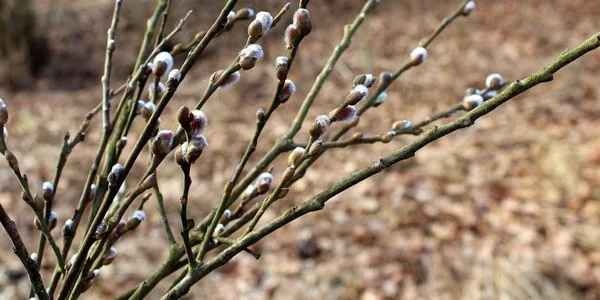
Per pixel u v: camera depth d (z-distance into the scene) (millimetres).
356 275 3543
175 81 782
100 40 7715
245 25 7812
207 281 3492
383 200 4168
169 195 4293
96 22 8055
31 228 3818
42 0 8719
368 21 8367
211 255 3492
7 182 4391
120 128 982
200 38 949
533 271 3404
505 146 4812
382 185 4340
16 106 6055
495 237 3750
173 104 6000
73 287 930
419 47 1088
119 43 7652
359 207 4113
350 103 830
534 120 5270
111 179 826
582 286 3344
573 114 5344
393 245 3736
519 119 5301
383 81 1073
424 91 6156
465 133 5086
